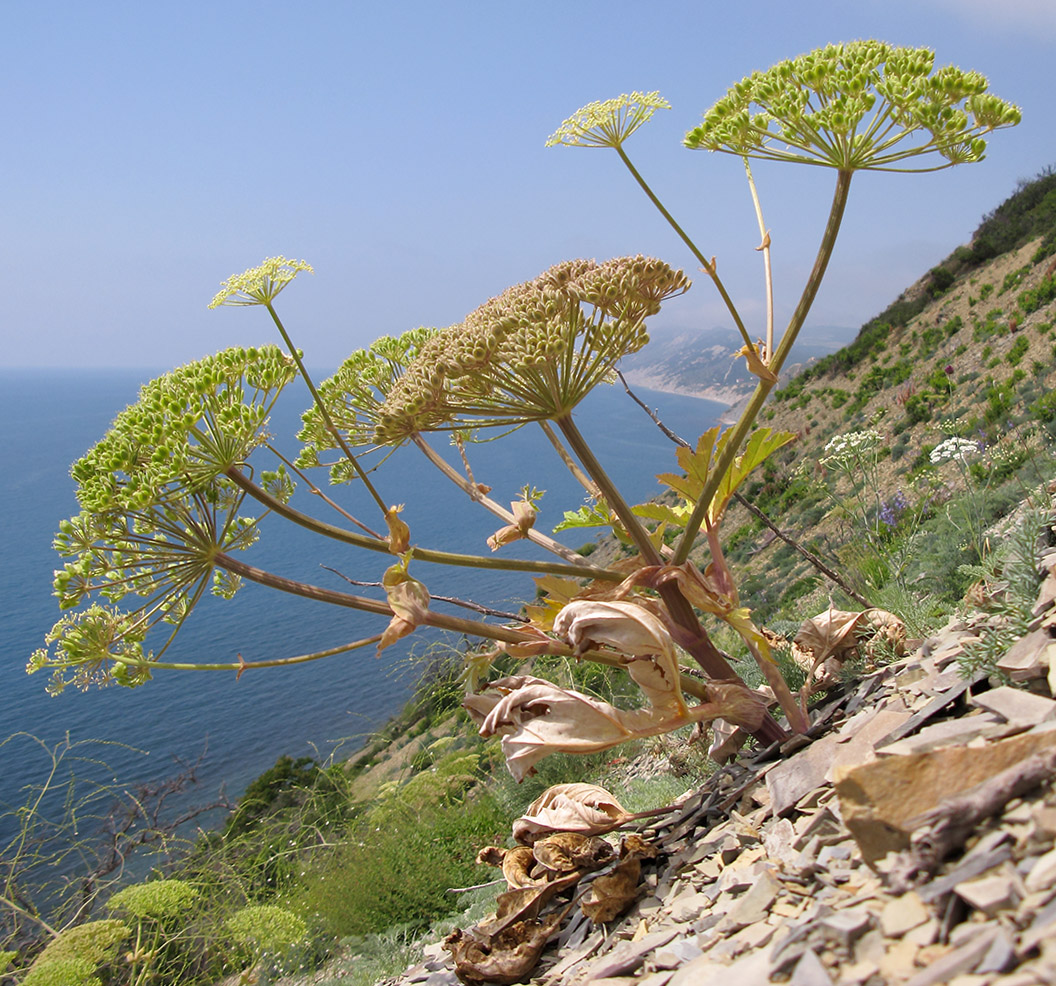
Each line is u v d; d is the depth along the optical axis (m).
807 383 57.97
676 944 2.22
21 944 5.70
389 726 13.08
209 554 3.40
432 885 6.32
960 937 1.48
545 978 2.76
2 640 110.19
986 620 3.21
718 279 3.04
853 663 3.77
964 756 1.84
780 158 3.06
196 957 5.54
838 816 2.40
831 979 1.57
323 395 4.16
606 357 3.28
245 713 64.62
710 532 3.47
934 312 48.81
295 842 7.23
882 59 2.96
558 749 2.91
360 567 146.50
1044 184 50.00
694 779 4.91
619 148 2.94
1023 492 7.38
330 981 5.27
